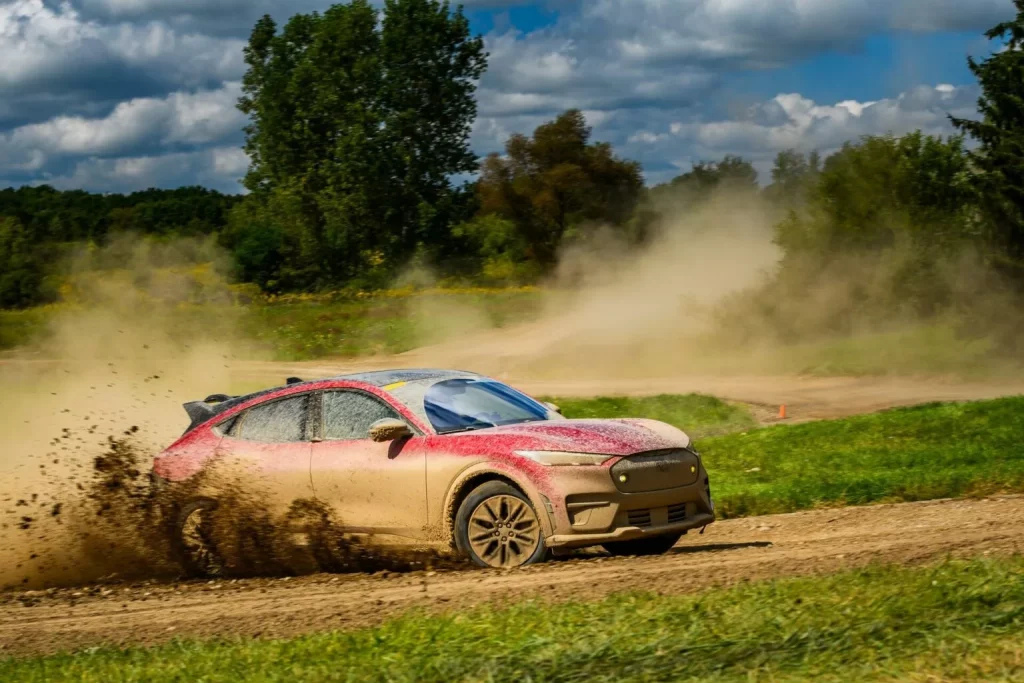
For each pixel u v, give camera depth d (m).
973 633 5.54
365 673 5.85
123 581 11.09
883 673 5.09
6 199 190.75
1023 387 34.97
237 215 119.56
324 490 10.33
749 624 6.07
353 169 106.50
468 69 115.38
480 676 5.55
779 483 15.64
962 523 10.51
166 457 11.23
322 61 111.50
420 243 110.44
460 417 10.30
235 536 10.71
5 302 89.88
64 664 6.89
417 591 8.50
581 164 119.56
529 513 9.43
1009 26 42.09
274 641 6.96
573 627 6.37
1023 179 41.25
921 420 21.17
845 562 8.11
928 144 48.69
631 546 10.54
